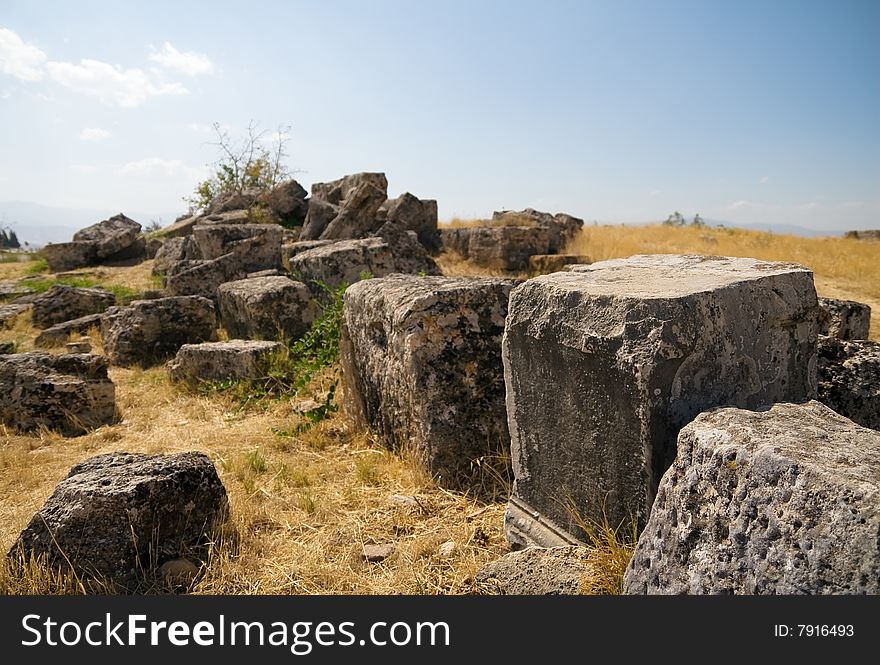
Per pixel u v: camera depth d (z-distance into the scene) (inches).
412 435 162.9
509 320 121.0
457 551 124.6
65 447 200.5
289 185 680.4
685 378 95.6
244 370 248.5
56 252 611.5
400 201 569.0
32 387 218.4
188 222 708.7
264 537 134.1
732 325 100.0
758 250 619.8
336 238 526.3
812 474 69.1
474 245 526.9
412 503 144.9
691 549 77.9
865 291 470.6
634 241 649.0
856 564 62.4
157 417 229.5
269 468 171.9
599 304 102.6
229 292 334.6
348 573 119.3
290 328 306.5
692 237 708.7
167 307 315.3
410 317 157.1
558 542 114.4
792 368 110.7
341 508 147.0
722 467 77.9
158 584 117.2
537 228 515.8
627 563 96.0
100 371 236.4
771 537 70.0
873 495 63.7
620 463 100.9
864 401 141.3
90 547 116.2
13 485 170.2
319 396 237.5
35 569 113.0
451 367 157.0
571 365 107.8
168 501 123.3
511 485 149.9
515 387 122.0
